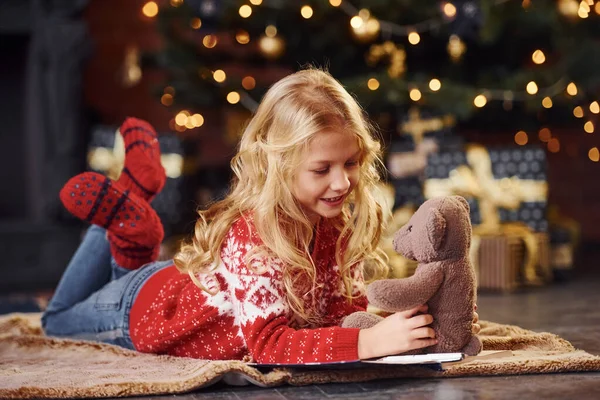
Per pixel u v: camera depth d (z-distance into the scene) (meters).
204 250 1.95
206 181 4.77
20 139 5.16
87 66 5.34
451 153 3.93
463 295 1.79
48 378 1.91
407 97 4.07
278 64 4.70
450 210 1.79
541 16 4.18
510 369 1.92
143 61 4.80
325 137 1.79
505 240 3.78
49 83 4.86
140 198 2.29
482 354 2.01
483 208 3.93
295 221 1.88
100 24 5.37
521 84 4.14
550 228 4.18
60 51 4.82
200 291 2.00
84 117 5.13
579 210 5.76
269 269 1.83
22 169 5.18
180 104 4.49
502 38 4.54
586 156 5.72
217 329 2.00
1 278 4.75
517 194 3.94
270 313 1.84
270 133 1.86
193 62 4.44
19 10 4.84
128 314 2.17
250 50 4.77
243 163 1.94
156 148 2.45
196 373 1.87
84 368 2.03
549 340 2.18
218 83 4.41
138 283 2.19
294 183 1.83
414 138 4.10
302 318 1.92
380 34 4.54
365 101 4.09
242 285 1.85
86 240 2.36
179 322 2.02
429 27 4.33
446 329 1.80
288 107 1.83
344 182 1.80
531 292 3.73
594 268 4.60
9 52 5.09
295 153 1.80
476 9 4.26
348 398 1.76
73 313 2.31
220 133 5.41
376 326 1.81
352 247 1.97
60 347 2.22
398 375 1.91
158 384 1.83
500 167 3.95
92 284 2.33
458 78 4.50
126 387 1.82
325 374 1.89
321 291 1.95
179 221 4.23
